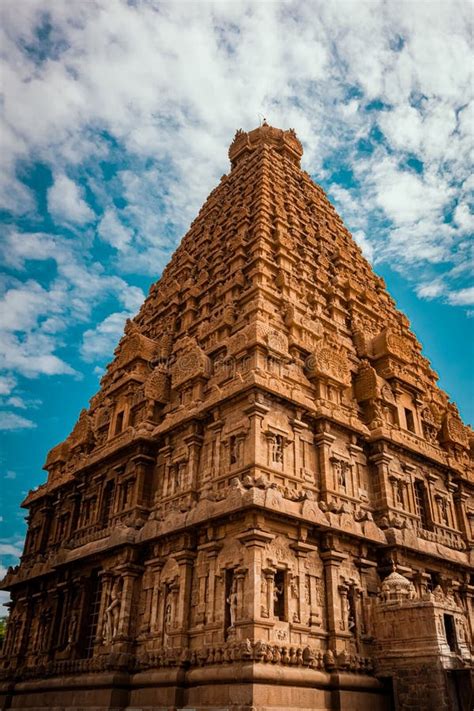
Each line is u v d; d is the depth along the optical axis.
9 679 38.53
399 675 27.41
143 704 28.06
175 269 58.69
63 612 37.97
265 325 36.66
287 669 24.98
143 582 32.59
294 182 63.56
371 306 53.03
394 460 38.44
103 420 48.28
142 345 46.91
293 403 33.59
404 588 30.12
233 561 27.67
